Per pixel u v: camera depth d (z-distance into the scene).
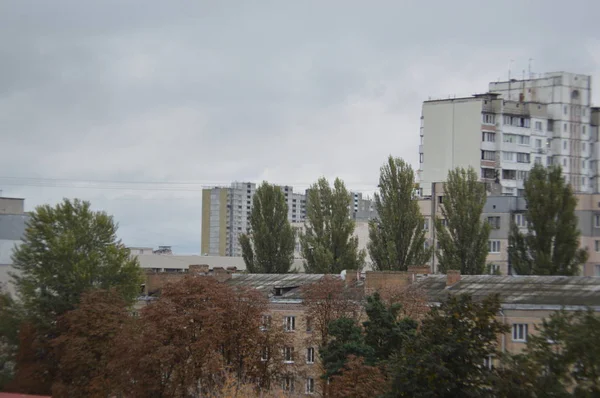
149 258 170.12
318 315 89.81
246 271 147.75
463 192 134.38
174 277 122.69
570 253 119.94
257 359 84.00
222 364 77.56
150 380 82.31
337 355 74.69
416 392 51.28
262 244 146.88
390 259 132.88
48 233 111.88
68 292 108.06
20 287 110.31
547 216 120.62
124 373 85.25
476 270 132.50
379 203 137.12
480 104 197.88
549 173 123.44
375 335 74.81
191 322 84.38
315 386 90.50
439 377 50.34
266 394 77.19
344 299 90.62
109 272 111.06
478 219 133.38
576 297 86.06
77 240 112.62
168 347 81.75
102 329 95.81
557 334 48.41
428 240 173.88
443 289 98.12
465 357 51.12
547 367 48.19
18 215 135.25
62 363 96.06
